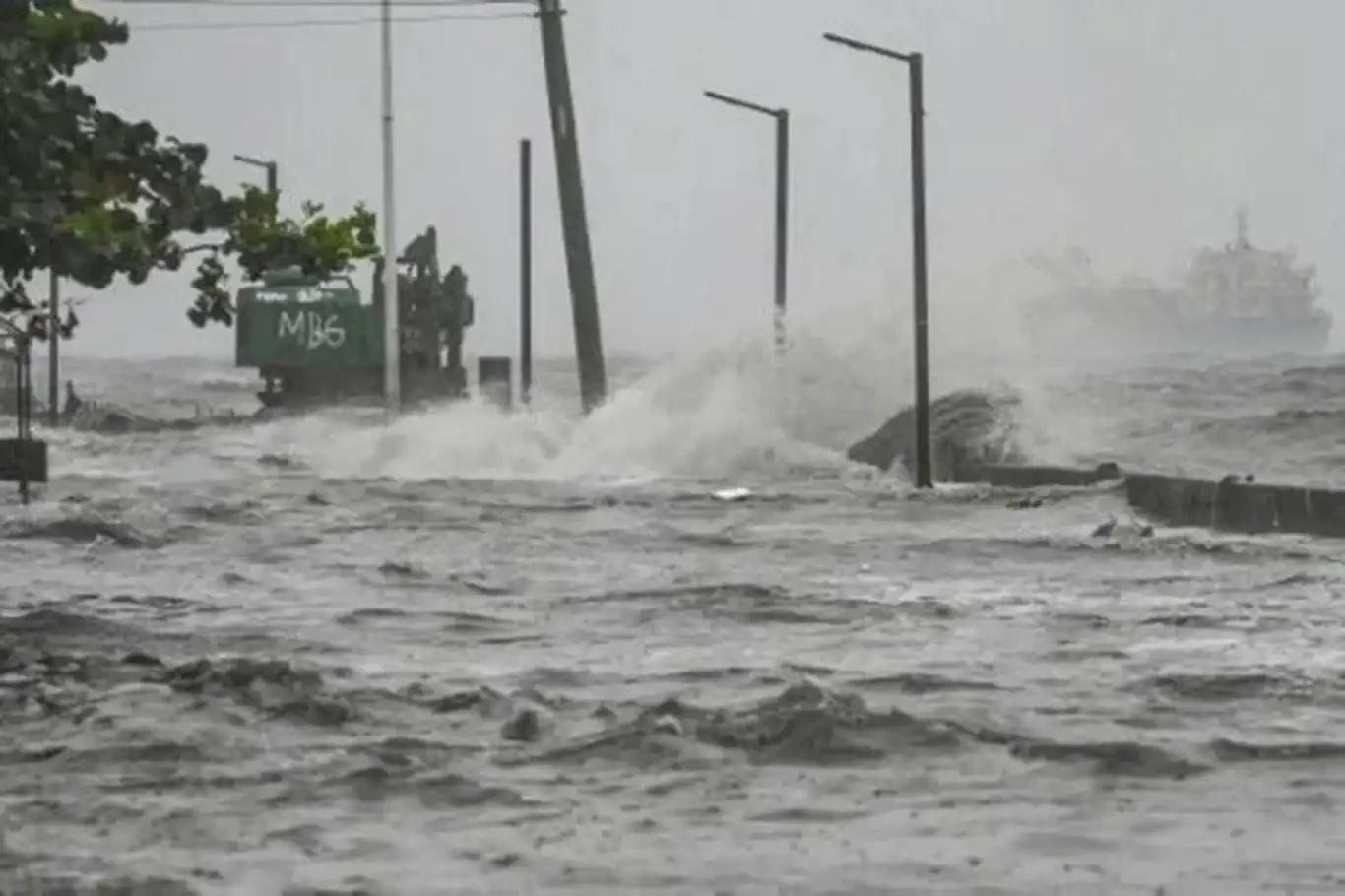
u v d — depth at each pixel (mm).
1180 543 100312
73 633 67312
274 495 134500
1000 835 38344
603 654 63312
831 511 124250
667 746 46625
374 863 36375
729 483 149625
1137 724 50031
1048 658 61750
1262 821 39469
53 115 65062
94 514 114062
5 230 66688
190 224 67938
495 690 54531
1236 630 68250
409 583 84188
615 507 127188
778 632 68625
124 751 46625
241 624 70688
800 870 35656
